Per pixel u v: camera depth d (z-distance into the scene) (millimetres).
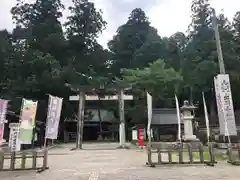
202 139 22359
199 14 36281
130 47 47125
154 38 42688
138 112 31703
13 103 28703
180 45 43375
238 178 7309
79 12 41094
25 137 9695
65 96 32469
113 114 38125
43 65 30797
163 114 33406
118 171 8938
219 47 16031
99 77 38031
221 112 13977
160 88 31625
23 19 37281
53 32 35906
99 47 42438
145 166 10141
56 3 37969
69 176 8047
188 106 19062
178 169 9133
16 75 33156
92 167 10156
